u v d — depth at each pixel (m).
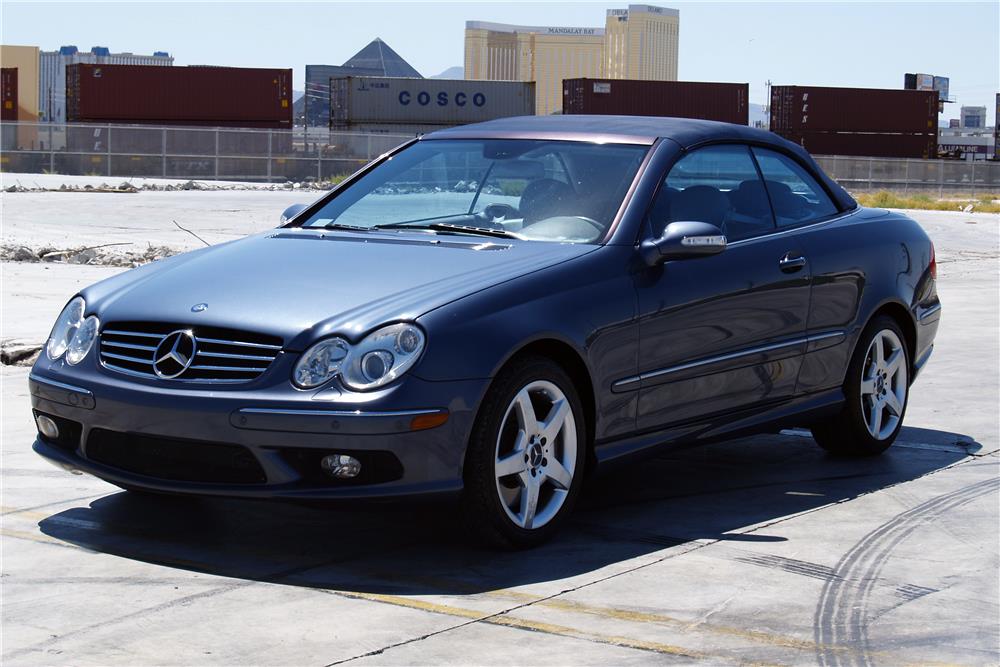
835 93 57.62
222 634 3.44
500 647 3.35
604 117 5.58
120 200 29.09
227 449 4.03
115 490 5.10
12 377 7.53
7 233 18.31
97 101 50.53
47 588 3.85
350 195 5.43
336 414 3.86
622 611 3.66
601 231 4.74
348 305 4.11
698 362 4.89
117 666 3.21
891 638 3.47
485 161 5.27
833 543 4.43
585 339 4.38
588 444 4.56
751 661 3.28
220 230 21.06
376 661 3.24
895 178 54.62
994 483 5.39
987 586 3.96
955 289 13.76
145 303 4.36
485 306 4.13
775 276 5.23
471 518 4.16
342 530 4.54
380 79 53.38
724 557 4.24
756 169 5.52
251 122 51.78
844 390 5.77
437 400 3.94
